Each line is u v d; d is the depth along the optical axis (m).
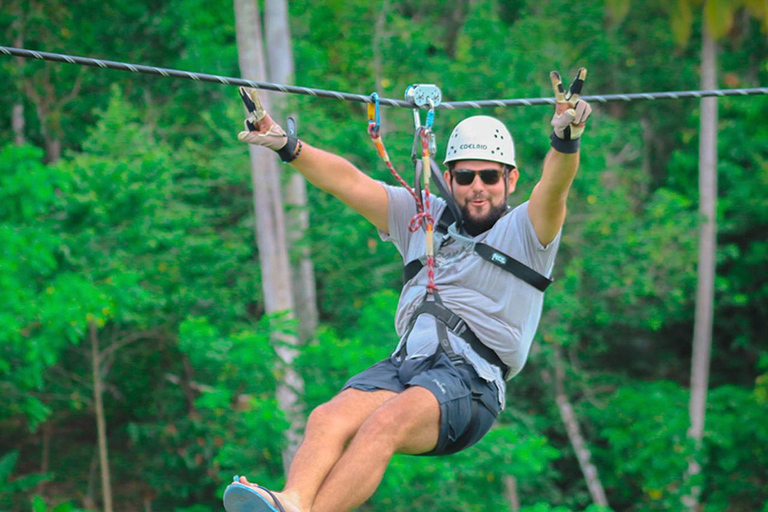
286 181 27.34
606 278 29.91
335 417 5.92
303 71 31.73
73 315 21.73
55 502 32.28
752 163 35.88
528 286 6.43
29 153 23.42
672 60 37.62
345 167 6.79
